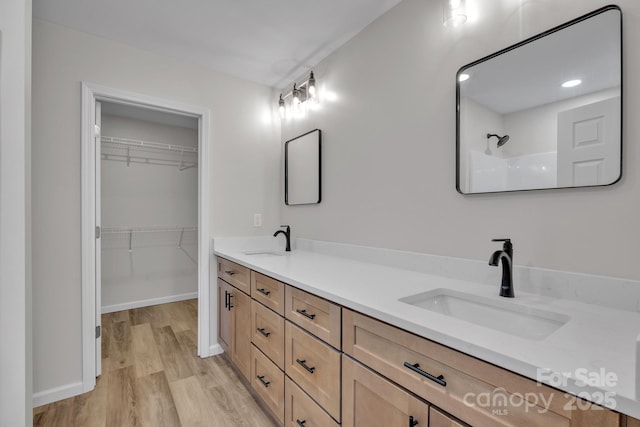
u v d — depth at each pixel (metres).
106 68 2.03
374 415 1.00
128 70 2.11
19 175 1.04
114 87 2.05
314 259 2.00
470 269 1.36
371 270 1.62
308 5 1.74
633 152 0.96
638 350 0.51
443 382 0.79
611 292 1.00
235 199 2.55
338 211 2.13
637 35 0.95
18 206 1.04
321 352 1.24
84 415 1.69
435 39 1.52
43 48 1.83
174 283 3.86
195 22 1.88
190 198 3.96
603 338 0.76
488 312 1.12
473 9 1.37
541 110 1.15
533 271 1.17
